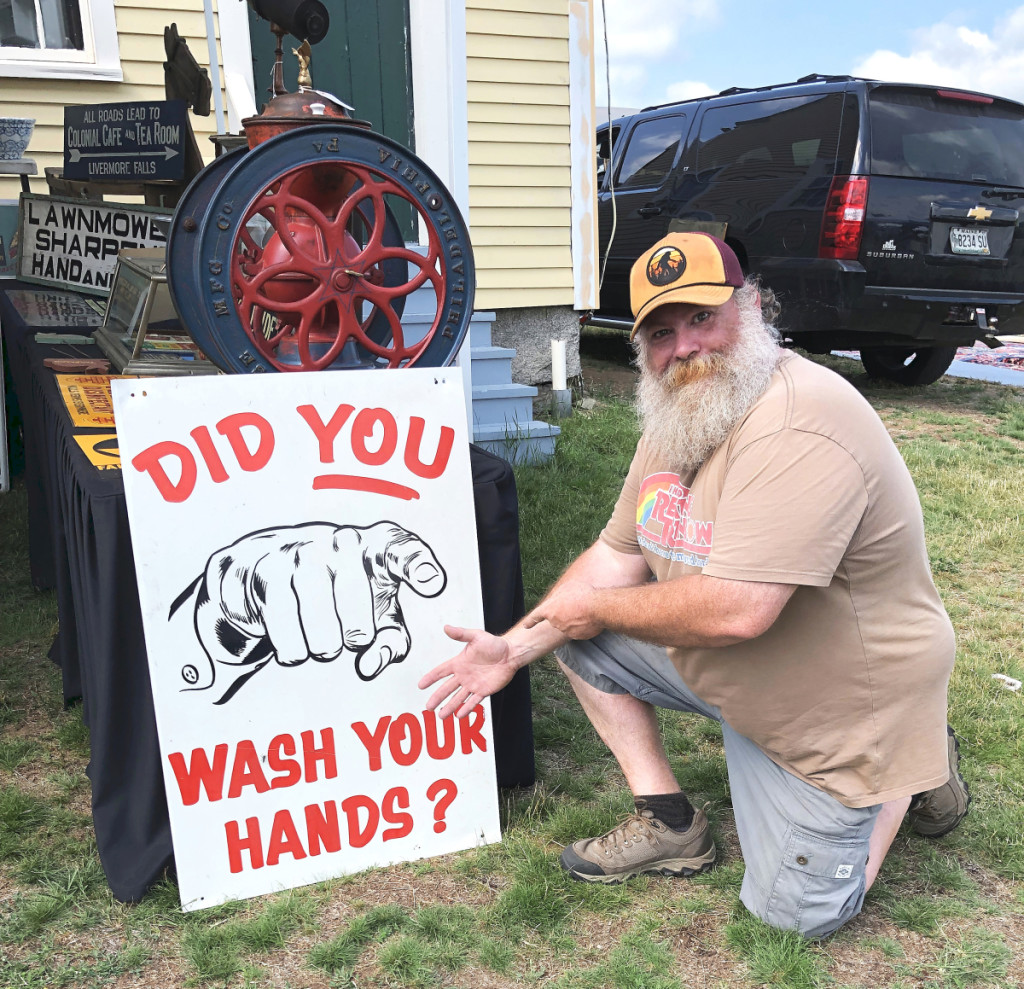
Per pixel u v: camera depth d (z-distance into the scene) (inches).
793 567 65.1
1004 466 215.8
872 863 75.4
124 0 193.8
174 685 76.1
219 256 79.1
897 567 69.6
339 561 81.0
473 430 206.8
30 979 70.4
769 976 71.6
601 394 280.2
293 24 91.7
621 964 72.8
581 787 96.9
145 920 76.6
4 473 188.7
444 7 208.5
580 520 177.3
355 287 84.9
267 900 79.6
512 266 243.9
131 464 74.4
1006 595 148.7
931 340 260.1
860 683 69.8
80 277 168.2
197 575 76.4
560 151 243.0
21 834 87.3
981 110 259.4
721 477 70.3
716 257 68.2
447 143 216.7
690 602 68.4
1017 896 81.5
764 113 267.6
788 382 67.7
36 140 194.7
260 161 78.9
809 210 251.1
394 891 81.4
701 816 85.4
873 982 71.6
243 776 78.8
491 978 72.2
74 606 98.2
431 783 85.4
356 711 82.4
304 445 79.7
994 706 112.6
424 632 84.3
